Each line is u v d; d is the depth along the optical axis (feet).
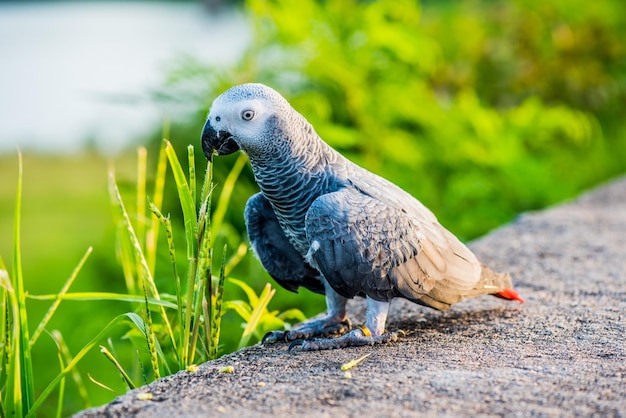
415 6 35.83
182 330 16.87
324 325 19.04
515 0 46.62
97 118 72.59
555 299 20.70
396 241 17.40
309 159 18.17
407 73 35.73
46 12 182.70
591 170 44.39
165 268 24.88
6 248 44.65
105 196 47.55
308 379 15.05
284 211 18.56
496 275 19.35
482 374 15.19
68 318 31.32
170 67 31.63
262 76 31.22
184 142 29.58
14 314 15.11
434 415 13.24
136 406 13.87
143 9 182.91
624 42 46.29
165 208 28.45
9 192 57.52
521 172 34.96
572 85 43.96
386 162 33.17
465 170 35.24
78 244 44.14
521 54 44.11
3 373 17.38
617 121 48.73
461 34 43.65
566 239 26.78
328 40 32.19
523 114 36.96
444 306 18.38
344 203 17.34
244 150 18.10
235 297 24.08
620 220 29.32
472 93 41.16
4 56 111.86
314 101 29.96
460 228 31.73
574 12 46.47
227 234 25.62
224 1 142.72
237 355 16.97
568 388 14.43
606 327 18.28
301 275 20.11
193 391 14.56
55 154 67.82
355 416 13.23
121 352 25.29
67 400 26.27
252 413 13.43
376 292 17.49
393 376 15.10
